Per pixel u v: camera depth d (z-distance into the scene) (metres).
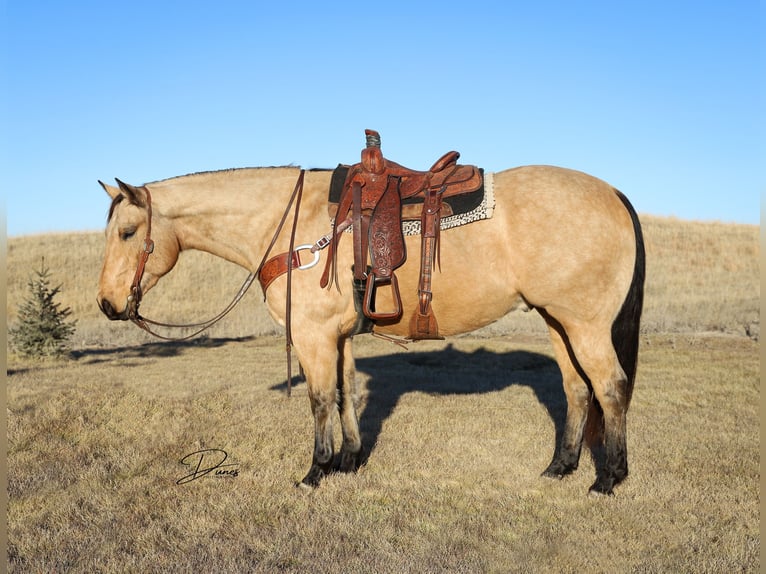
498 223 3.75
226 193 4.19
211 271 24.33
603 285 3.73
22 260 25.00
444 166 3.91
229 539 3.31
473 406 6.48
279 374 9.15
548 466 4.41
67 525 3.46
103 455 4.84
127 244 4.15
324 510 3.68
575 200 3.73
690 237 29.20
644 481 4.05
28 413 6.02
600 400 3.84
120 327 16.02
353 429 4.42
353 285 3.87
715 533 3.32
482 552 3.15
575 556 3.09
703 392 7.11
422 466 4.47
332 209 3.94
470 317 3.91
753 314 14.90
